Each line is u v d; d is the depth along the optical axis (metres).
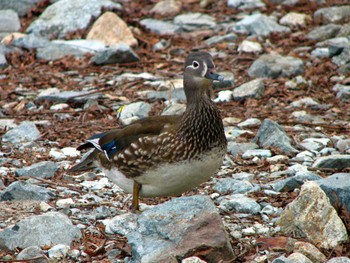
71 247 9.58
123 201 11.37
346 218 10.12
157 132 10.45
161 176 10.34
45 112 15.95
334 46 19.17
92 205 11.08
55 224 9.80
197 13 23.59
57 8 22.31
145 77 18.42
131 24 22.47
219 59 19.91
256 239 9.77
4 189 11.52
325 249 9.55
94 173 12.52
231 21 22.92
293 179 11.61
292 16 22.44
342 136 14.32
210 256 8.82
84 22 21.89
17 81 18.20
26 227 9.69
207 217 9.15
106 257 9.34
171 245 8.91
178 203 9.47
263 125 14.02
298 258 8.84
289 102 16.70
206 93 10.36
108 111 16.09
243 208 10.81
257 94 16.89
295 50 20.20
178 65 19.48
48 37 21.67
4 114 16.08
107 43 20.75
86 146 11.54
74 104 16.66
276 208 10.88
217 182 11.98
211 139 10.16
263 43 20.95
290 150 13.45
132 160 10.48
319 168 12.49
